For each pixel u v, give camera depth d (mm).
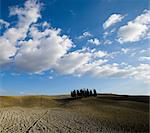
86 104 68062
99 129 24562
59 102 96938
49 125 26375
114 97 99000
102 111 46625
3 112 41312
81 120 31453
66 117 35000
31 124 26922
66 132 22219
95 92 113125
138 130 25250
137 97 98062
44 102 95188
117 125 27891
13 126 25188
